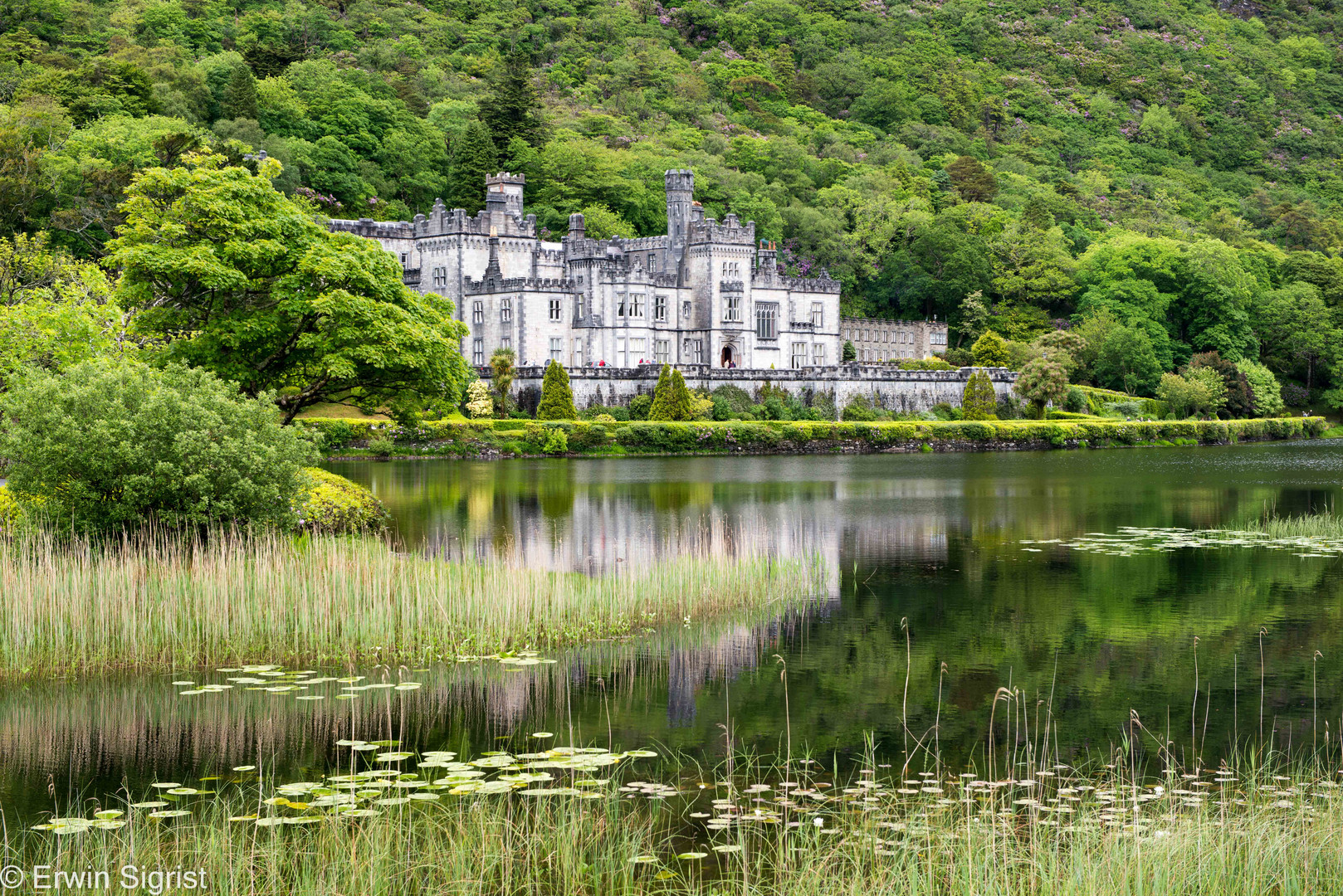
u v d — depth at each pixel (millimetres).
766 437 116938
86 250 125000
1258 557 47469
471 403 117688
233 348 54562
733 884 18906
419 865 19438
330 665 30656
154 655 30578
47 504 36844
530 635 33344
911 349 197875
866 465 100188
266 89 182625
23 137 128875
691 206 157750
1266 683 30000
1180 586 41562
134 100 159375
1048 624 35875
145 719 26438
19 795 22422
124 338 62719
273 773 23391
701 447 114625
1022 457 113812
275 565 33469
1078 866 18672
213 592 31094
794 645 33344
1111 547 50188
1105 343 179375
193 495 37562
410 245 149000
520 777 22328
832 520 58688
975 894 18406
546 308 137875
